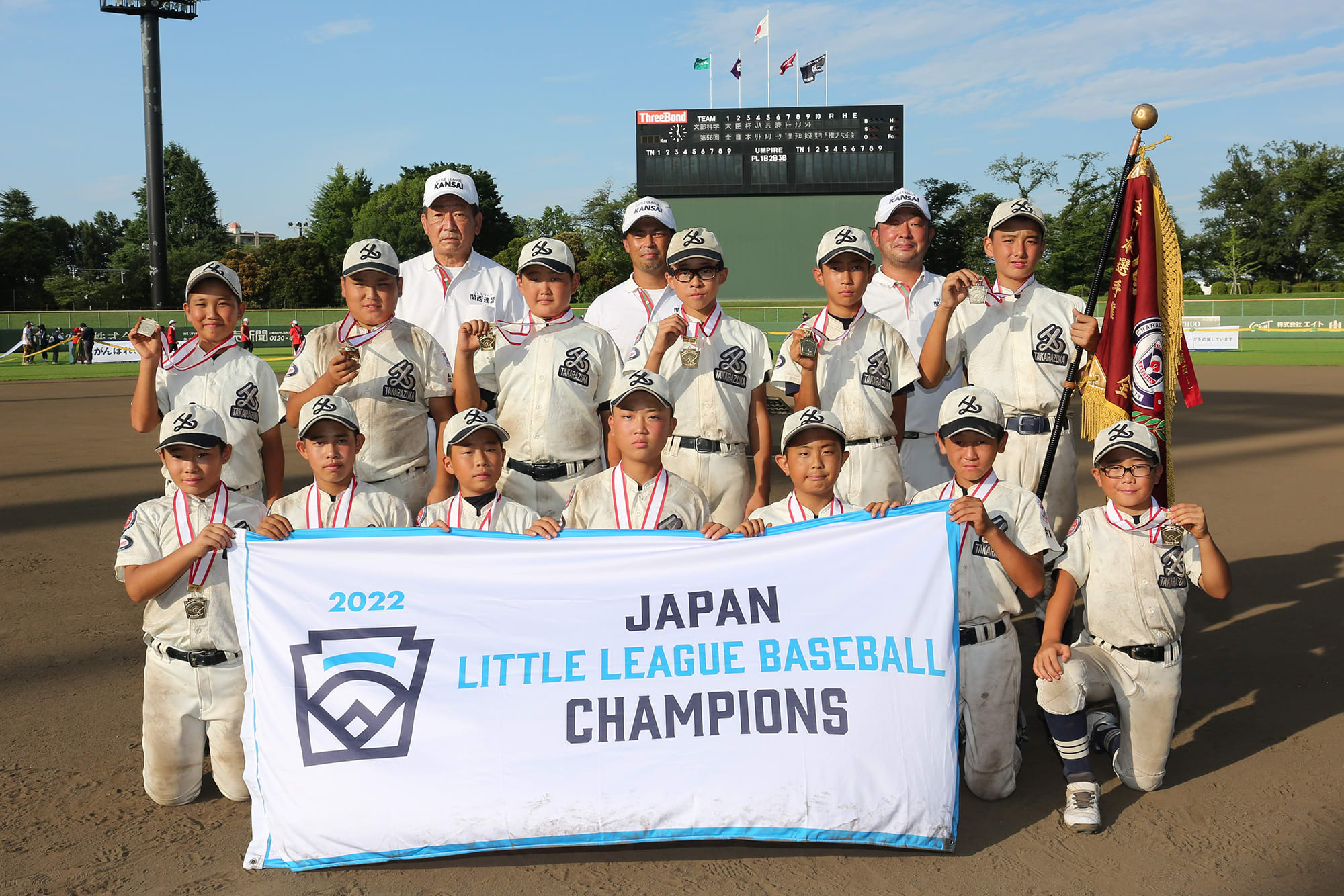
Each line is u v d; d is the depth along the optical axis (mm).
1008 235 5684
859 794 3553
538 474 5355
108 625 6473
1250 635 6113
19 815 3998
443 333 6863
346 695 3717
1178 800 4055
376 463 5379
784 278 43781
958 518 3881
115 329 50625
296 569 3908
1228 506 9844
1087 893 3342
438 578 3912
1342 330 44000
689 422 5527
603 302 6727
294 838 3566
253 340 50250
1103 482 4199
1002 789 4125
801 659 3738
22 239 77500
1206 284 90312
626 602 3869
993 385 5770
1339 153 82812
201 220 98500
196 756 4129
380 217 81312
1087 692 3994
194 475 4152
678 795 3537
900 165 42625
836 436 4223
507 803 3539
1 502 10773
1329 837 3691
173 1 51125
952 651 3762
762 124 42594
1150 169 5074
